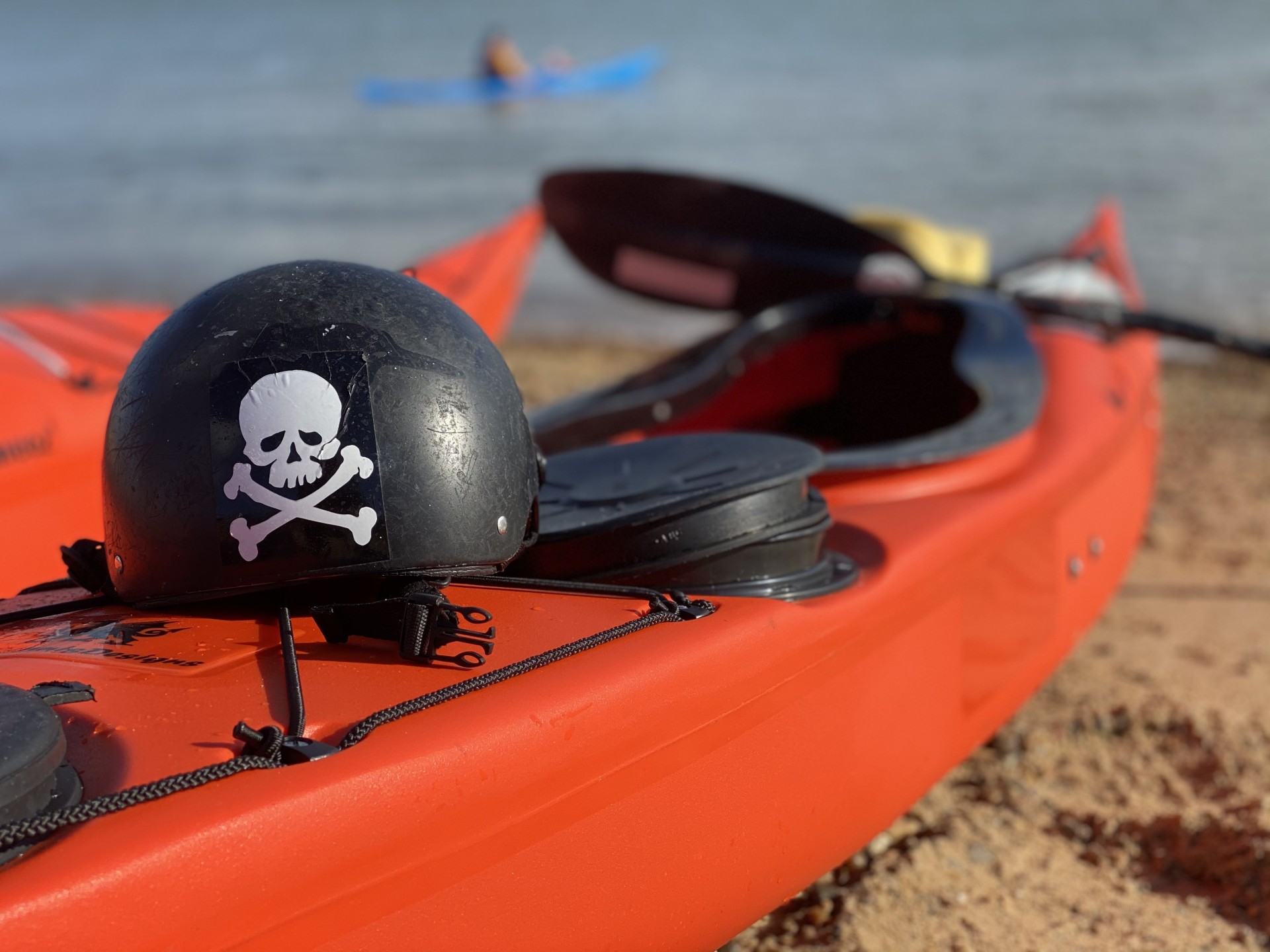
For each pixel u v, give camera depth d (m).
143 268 5.95
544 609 0.94
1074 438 1.50
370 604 0.83
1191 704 1.52
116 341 2.08
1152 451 1.93
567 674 0.85
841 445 2.14
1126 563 1.65
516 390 0.92
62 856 0.66
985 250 2.82
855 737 1.06
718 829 0.94
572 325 4.61
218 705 0.77
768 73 11.43
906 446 1.35
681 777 0.91
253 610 0.89
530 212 2.86
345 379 0.83
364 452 0.83
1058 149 7.19
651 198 2.35
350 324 0.85
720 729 0.93
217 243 6.36
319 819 0.73
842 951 1.11
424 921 0.78
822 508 1.05
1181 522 2.36
